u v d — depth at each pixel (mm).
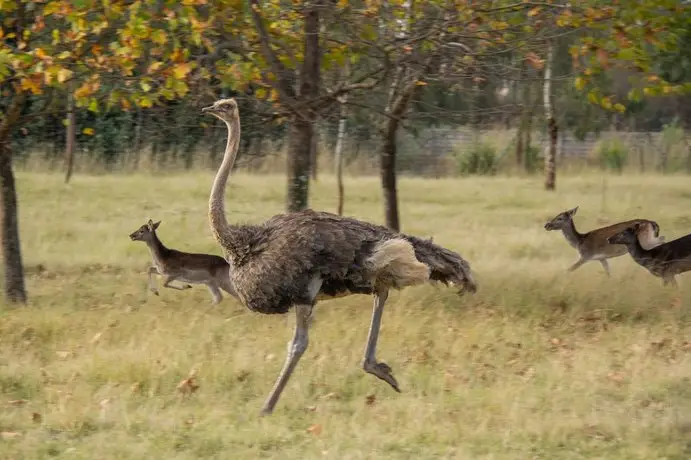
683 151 63781
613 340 20578
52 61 19281
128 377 17078
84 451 13688
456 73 21156
